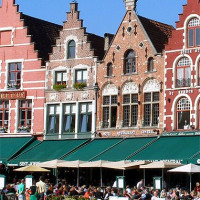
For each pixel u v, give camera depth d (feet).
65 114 154.61
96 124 149.48
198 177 132.46
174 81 139.13
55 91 156.15
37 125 157.79
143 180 131.34
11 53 163.43
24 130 158.71
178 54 139.23
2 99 162.71
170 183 136.56
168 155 127.95
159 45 147.54
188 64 138.10
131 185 142.31
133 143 140.26
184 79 137.90
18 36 163.02
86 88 151.84
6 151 154.40
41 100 157.99
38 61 159.63
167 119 139.13
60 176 151.12
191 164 115.24
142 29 145.18
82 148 145.79
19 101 161.27
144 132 141.90
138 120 143.23
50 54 157.99
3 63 164.14
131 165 123.65
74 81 154.10
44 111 157.28
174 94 138.92
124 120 145.89
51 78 157.28
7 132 160.97
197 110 135.54
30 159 147.13
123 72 146.92
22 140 157.79
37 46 162.40
